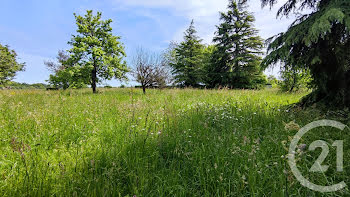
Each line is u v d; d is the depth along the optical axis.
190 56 32.03
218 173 1.69
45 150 2.33
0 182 1.61
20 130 3.06
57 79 19.19
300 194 1.49
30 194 1.44
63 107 5.14
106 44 18.88
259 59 25.72
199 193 1.54
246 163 1.83
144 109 4.33
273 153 2.04
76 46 17.58
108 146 2.38
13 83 26.31
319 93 4.61
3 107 4.97
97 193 1.46
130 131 2.78
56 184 1.59
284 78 12.94
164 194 1.53
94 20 18.66
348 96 3.86
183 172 1.85
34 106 5.25
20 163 1.96
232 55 27.27
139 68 14.24
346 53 3.87
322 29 3.33
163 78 15.99
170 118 3.52
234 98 6.94
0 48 21.92
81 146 2.41
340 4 3.56
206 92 10.12
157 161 2.04
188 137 2.65
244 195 1.51
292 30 4.21
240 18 27.48
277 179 1.64
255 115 3.74
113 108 4.98
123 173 1.80
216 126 3.30
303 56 4.43
